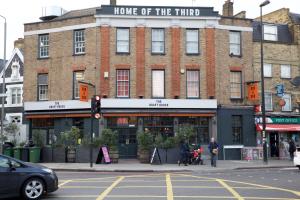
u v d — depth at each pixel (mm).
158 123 32438
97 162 27359
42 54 34719
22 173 12836
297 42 36438
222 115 32938
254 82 33188
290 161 30938
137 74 32344
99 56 32406
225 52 33562
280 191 14375
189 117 32750
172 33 32875
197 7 33188
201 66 32969
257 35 35688
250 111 33875
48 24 34531
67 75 33375
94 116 27016
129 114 31875
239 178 18797
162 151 27875
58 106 33188
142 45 32562
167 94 32406
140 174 21688
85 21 33094
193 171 23797
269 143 34938
